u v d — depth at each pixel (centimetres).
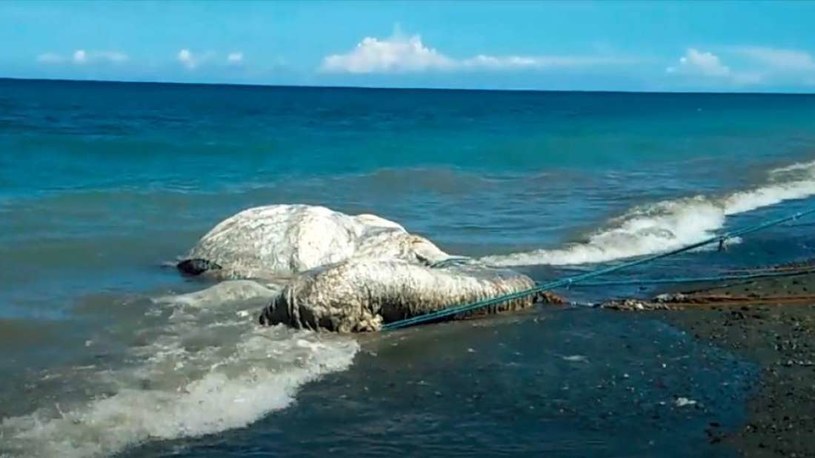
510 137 4094
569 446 738
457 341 1014
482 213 1898
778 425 785
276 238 1306
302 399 823
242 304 1125
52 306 1103
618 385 879
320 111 6962
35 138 3120
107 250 1438
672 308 1179
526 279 1196
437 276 1092
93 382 831
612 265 1449
